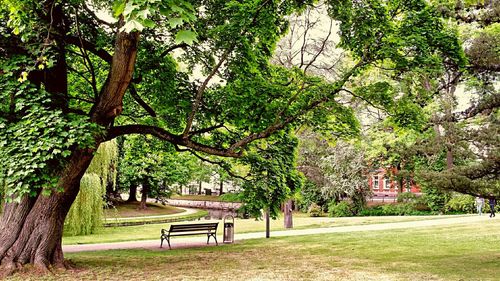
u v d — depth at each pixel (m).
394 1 11.00
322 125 13.27
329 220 30.20
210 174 56.53
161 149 14.84
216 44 10.73
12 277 8.99
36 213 9.91
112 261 11.66
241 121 12.08
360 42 10.84
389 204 37.59
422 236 16.02
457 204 32.84
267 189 14.84
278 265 10.91
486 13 10.79
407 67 10.59
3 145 7.98
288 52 22.53
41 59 8.38
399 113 12.02
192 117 11.02
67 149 8.90
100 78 13.27
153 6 3.65
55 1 8.73
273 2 10.56
